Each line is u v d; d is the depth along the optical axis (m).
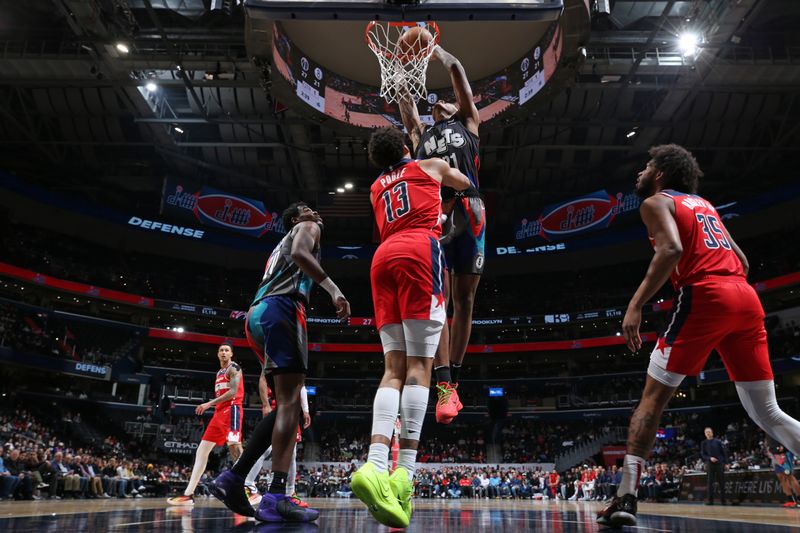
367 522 3.14
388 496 2.39
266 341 3.36
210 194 34.31
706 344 2.81
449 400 3.17
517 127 27.39
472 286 3.64
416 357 2.72
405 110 4.43
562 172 33.16
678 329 2.84
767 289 30.73
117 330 34.41
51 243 35.00
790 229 32.47
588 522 3.33
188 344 36.78
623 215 32.16
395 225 2.91
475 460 33.97
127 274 37.16
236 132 29.41
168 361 36.31
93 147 31.56
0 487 12.21
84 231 35.88
